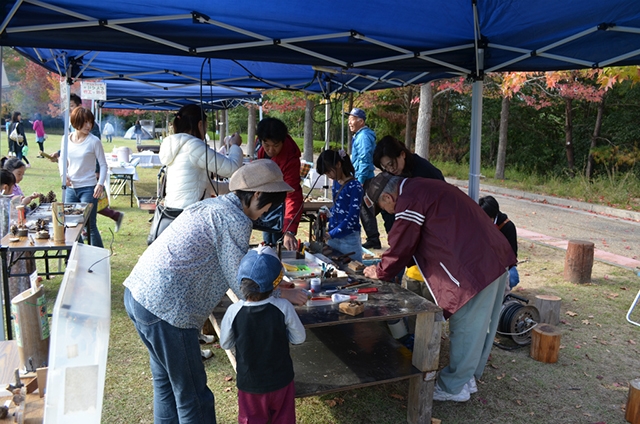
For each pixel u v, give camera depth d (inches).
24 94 935.7
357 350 129.5
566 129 673.6
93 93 281.9
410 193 121.5
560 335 157.6
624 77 246.8
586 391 142.6
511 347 169.8
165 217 144.8
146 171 643.5
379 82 225.8
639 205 481.4
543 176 682.2
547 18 130.6
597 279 249.6
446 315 119.0
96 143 221.9
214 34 125.1
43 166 598.2
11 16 105.3
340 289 123.6
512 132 859.4
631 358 164.1
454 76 191.0
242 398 97.5
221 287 93.2
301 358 124.5
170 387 99.1
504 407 133.2
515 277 187.8
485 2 124.9
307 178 430.9
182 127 147.0
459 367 126.4
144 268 89.6
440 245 119.6
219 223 88.7
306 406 130.7
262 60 135.3
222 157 145.9
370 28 133.1
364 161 258.5
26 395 86.4
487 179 685.3
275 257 95.3
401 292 125.8
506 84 388.5
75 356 72.8
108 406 126.4
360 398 135.8
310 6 118.5
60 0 106.7
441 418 127.0
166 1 109.7
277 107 710.5
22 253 171.6
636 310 208.1
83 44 115.8
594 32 131.1
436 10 127.2
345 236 165.2
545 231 370.3
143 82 244.7
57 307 75.2
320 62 140.9
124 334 166.9
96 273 94.5
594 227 393.7
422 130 450.0
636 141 649.0
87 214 200.5
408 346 148.3
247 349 94.6
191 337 91.5
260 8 116.8
